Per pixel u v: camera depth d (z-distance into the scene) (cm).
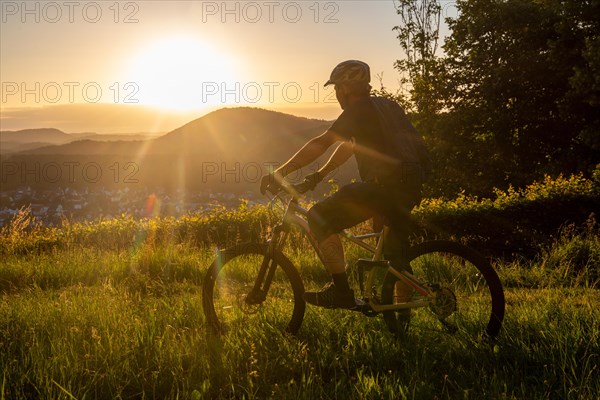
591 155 2700
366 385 345
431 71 3108
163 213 1554
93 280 898
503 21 2881
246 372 383
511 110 2900
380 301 443
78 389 347
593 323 440
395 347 413
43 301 650
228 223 1412
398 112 427
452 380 365
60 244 1330
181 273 921
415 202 423
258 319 476
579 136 2498
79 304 596
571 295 623
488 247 1233
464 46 3073
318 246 439
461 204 1299
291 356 400
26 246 1319
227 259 472
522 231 1224
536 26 2856
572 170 2728
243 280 523
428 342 422
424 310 470
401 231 432
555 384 352
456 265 477
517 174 3017
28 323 486
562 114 2658
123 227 1411
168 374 374
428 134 3119
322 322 470
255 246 467
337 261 432
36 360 382
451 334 436
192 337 434
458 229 1241
